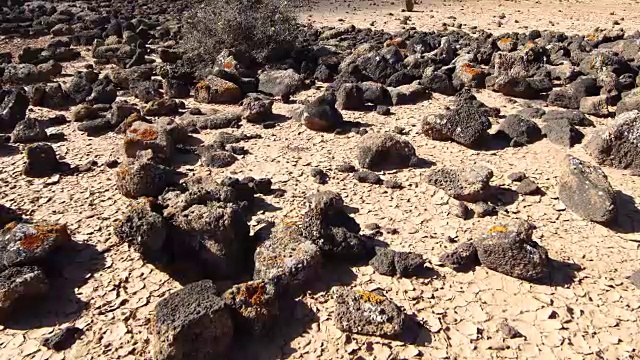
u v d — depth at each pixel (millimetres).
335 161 2105
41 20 4914
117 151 2229
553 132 2256
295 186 1920
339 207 1558
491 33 4242
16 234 1474
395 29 4738
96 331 1304
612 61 2879
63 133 2424
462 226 1685
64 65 3619
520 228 1457
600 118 2475
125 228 1437
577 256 1558
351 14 5746
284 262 1392
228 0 3514
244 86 2926
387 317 1267
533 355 1230
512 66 2947
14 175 2047
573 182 1761
